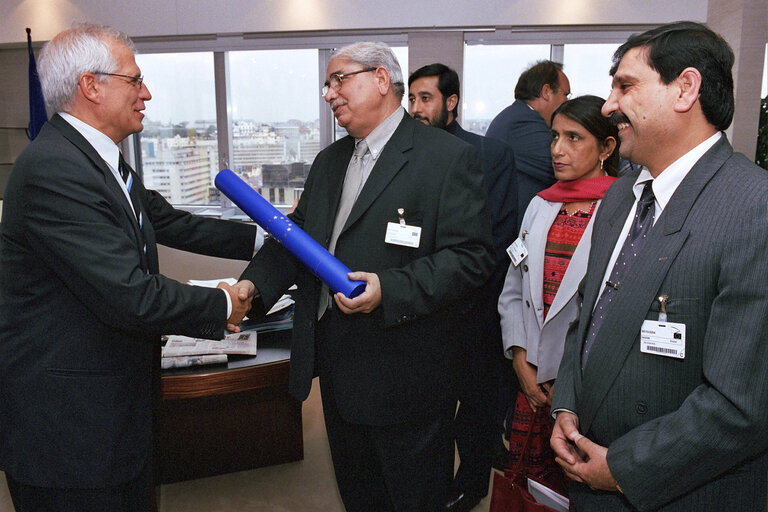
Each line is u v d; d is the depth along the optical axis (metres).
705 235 0.79
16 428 1.15
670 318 0.83
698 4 4.14
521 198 2.26
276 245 1.52
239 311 1.36
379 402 1.35
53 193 1.08
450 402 1.44
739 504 0.84
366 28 4.41
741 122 3.45
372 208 1.33
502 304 1.69
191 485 2.14
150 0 4.49
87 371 1.15
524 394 1.67
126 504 1.33
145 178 5.15
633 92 0.86
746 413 0.73
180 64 4.88
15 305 1.15
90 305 1.13
